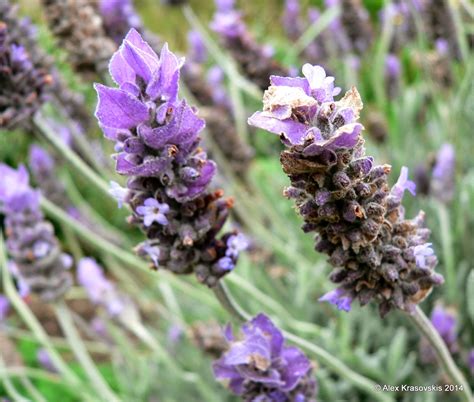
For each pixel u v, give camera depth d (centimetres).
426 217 45
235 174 46
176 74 21
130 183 23
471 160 49
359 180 21
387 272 22
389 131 52
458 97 44
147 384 46
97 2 40
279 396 24
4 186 32
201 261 24
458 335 40
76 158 32
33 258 33
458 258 44
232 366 25
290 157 20
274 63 43
